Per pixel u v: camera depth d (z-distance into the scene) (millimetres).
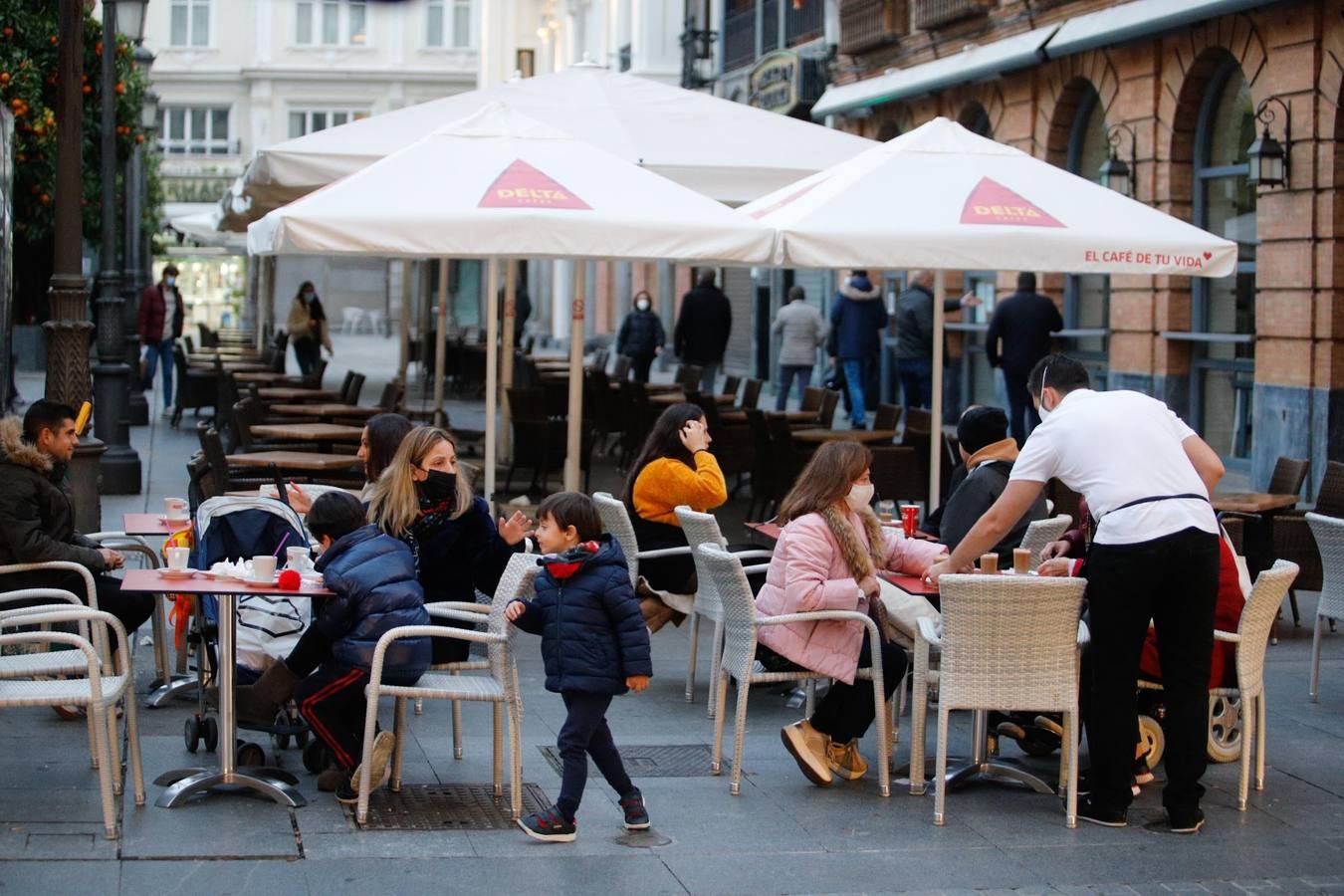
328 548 7113
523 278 56531
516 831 6711
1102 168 20031
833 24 29266
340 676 6836
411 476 7703
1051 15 21547
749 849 6598
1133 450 6910
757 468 14938
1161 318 19594
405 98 58750
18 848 6238
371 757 6672
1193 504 6848
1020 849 6684
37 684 6660
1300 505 16594
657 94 14992
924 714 7430
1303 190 16859
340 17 58281
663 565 9469
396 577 6871
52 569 8273
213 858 6219
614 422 19812
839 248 10477
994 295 24219
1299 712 9047
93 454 12719
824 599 7316
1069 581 6844
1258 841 6852
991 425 8367
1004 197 10977
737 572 7352
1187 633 6918
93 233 27688
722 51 35406
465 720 8586
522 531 7723
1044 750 8172
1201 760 6930
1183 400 19641
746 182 13906
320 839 6504
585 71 15266
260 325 32438
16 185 21172
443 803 7066
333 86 58500
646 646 6605
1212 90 19078
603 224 10234
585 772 6637
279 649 7629
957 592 6855
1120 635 6922
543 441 15820
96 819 6625
